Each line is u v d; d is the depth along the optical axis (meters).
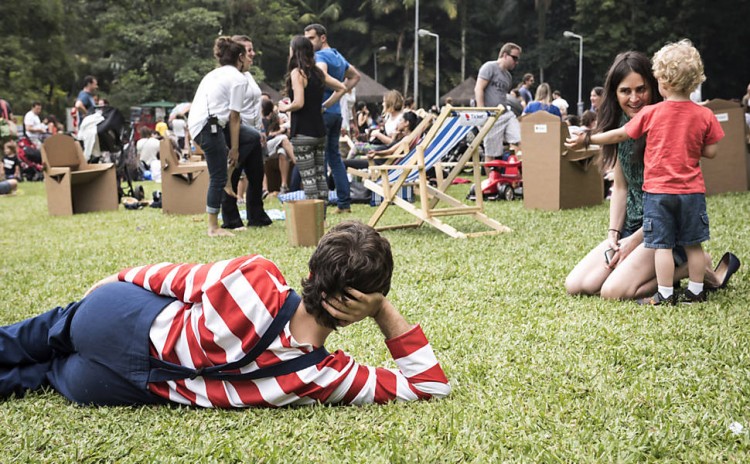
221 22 46.59
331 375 2.39
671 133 3.56
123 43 43.88
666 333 3.17
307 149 7.04
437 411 2.38
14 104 33.59
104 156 11.32
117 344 2.43
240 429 2.29
